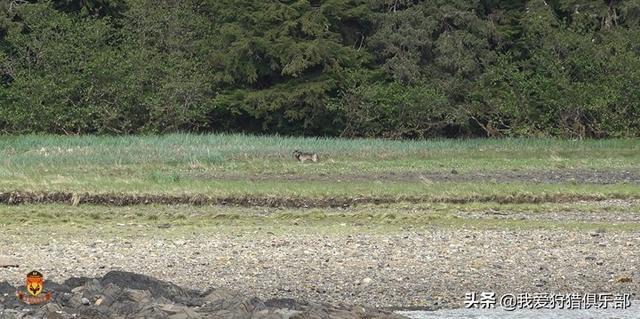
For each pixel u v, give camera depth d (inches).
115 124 6348.4
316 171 4089.6
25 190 3312.0
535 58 6830.7
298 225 2930.6
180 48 6820.9
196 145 4955.7
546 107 6653.5
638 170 4325.8
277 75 6860.2
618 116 6451.8
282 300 1744.6
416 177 3971.5
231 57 6683.1
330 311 1704.0
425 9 7037.4
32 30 6530.5
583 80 6742.1
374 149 4968.0
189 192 3329.2
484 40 6943.9
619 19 7180.1
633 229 2864.2
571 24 6998.0
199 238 2679.6
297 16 6722.4
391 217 3046.3
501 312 1939.0
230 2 6756.9
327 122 6791.3
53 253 2453.2
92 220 2997.0
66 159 4276.6
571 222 2987.2
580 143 5556.1
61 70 6348.4
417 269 2295.8
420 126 6678.2
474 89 6835.6
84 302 1631.4
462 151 5036.9
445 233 2770.7
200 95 6476.4
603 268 2331.4
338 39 6835.6
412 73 6801.2
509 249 2532.0
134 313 1584.6
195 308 1649.9
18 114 6107.3
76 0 6948.8
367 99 6569.9
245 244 2581.2
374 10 7175.2
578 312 1947.6
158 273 2239.2
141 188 3361.2
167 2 7003.0
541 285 2162.9
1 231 2778.1
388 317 1736.0
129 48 6614.2
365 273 2247.8
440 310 1948.8
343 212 3184.1
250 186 3435.0
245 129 6988.2
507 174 4106.8
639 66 6461.6
